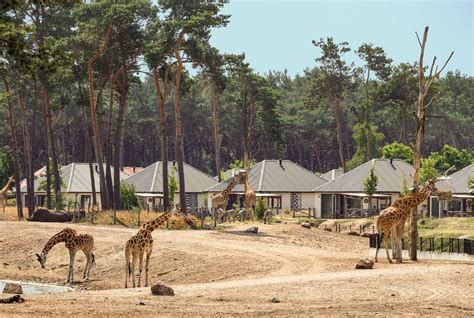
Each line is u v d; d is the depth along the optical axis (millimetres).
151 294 28922
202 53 76688
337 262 43500
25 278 46031
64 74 80625
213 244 52812
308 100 131000
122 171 121750
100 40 80312
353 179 95000
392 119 140625
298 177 99125
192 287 31359
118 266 47875
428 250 51688
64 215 69938
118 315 22922
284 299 27250
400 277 33125
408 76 124375
